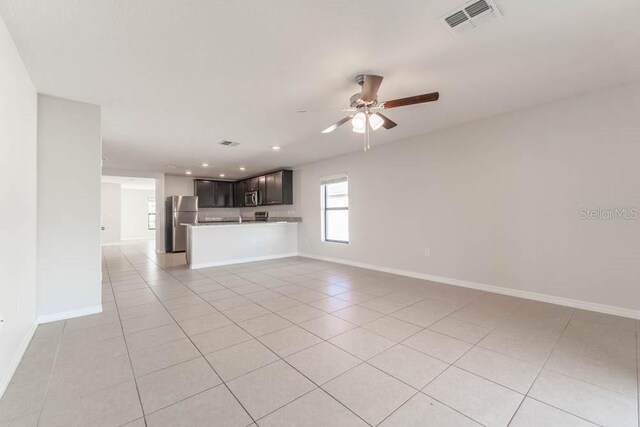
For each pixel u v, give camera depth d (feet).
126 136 13.98
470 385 5.85
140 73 7.95
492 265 12.11
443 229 13.75
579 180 9.88
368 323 9.04
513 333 8.17
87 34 6.22
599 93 9.43
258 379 6.10
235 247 20.01
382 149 16.48
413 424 4.82
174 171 25.11
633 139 8.89
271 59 7.36
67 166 9.49
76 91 8.97
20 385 5.89
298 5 5.45
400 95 9.64
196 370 6.45
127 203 38.70
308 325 8.93
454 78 8.49
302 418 4.97
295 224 23.22
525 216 11.12
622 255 9.14
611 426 4.72
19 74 6.93
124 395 5.58
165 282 14.55
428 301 11.12
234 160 20.39
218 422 4.88
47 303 9.16
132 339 8.00
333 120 11.89
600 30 6.31
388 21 5.95
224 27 6.07
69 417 4.98
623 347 7.25
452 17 5.86
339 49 6.96
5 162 5.92
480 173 12.37
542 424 4.79
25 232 7.48
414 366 6.56
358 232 18.10
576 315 9.37
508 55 7.29
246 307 10.65
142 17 5.71
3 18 5.62
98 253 10.05
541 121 10.63
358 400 5.43
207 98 9.68
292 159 20.38
